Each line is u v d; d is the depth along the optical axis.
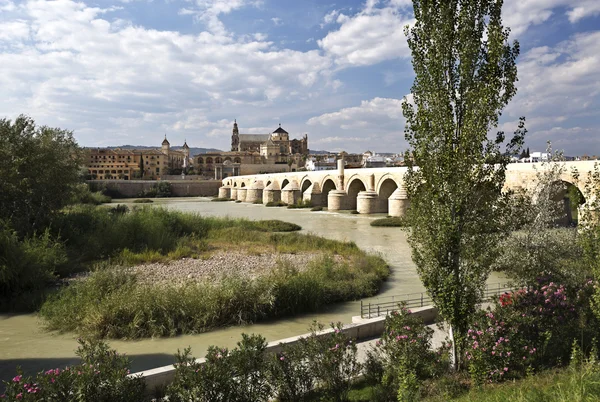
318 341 10.30
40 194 32.97
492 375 9.16
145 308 16.77
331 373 9.43
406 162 10.59
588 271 15.66
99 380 7.86
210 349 8.98
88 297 18.27
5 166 30.83
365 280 22.91
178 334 16.34
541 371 9.19
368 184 75.38
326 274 23.34
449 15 9.64
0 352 14.53
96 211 44.19
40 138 34.94
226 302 17.83
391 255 34.03
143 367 13.27
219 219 49.00
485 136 9.29
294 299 18.86
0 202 30.52
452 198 9.50
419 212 10.14
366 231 49.47
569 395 7.05
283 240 38.03
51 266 24.88
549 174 21.62
